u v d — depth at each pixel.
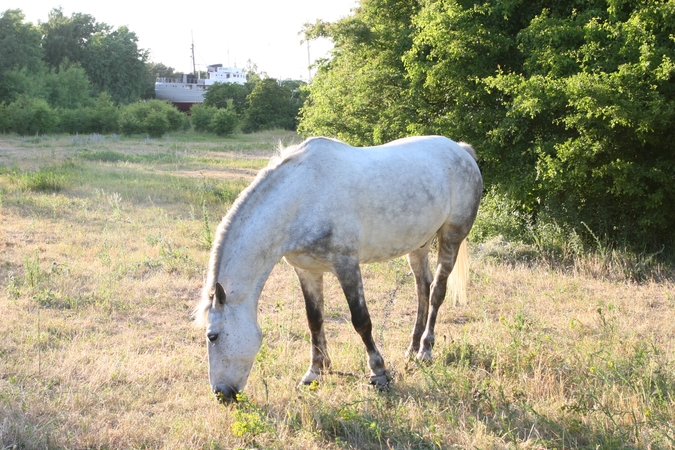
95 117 45.62
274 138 44.78
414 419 4.12
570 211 9.31
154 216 11.73
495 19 9.96
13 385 4.54
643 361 4.68
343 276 4.55
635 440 3.75
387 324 6.39
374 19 12.98
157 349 5.55
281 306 6.42
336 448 3.83
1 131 40.41
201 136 46.53
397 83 11.96
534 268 8.55
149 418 4.18
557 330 5.86
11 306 6.43
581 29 8.80
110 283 7.39
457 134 10.05
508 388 4.57
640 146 8.86
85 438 3.84
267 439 3.89
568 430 3.92
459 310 6.76
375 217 4.70
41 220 10.96
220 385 4.12
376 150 5.00
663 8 7.89
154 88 81.44
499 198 10.16
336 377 4.85
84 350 5.29
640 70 7.91
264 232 4.25
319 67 14.48
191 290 7.48
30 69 58.66
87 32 75.44
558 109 9.05
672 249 9.05
